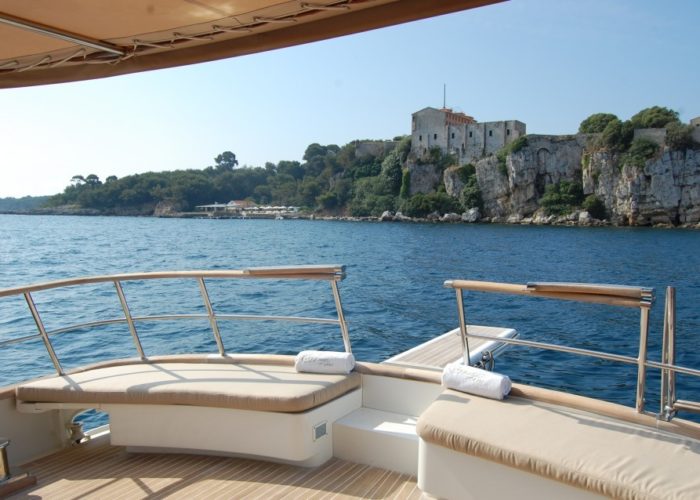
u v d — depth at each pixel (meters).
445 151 105.81
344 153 127.25
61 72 3.06
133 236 61.34
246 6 2.22
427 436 2.46
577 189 90.19
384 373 3.27
